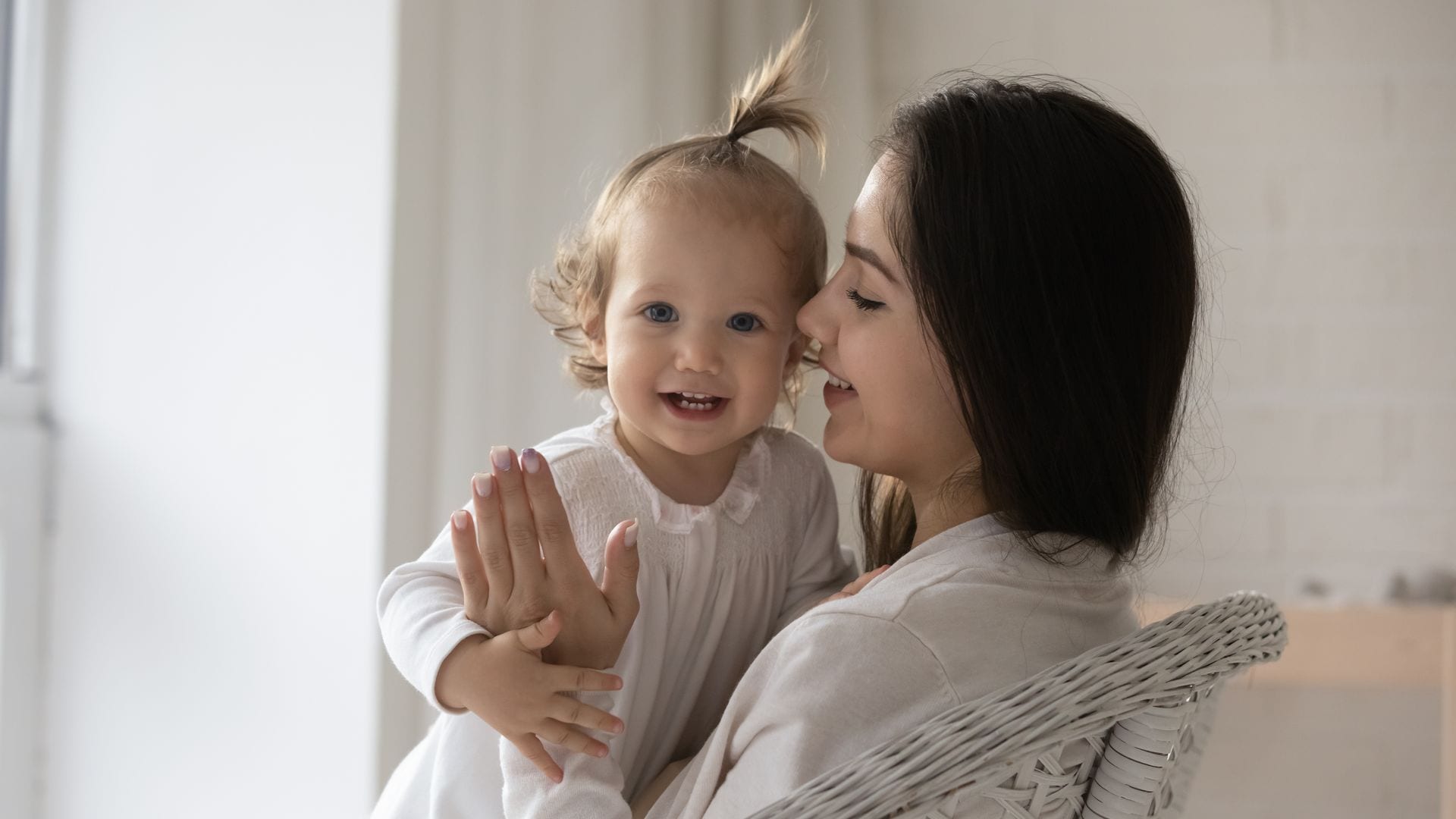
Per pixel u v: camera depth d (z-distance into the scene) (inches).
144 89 61.1
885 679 28.2
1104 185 30.8
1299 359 87.0
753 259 36.8
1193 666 28.9
